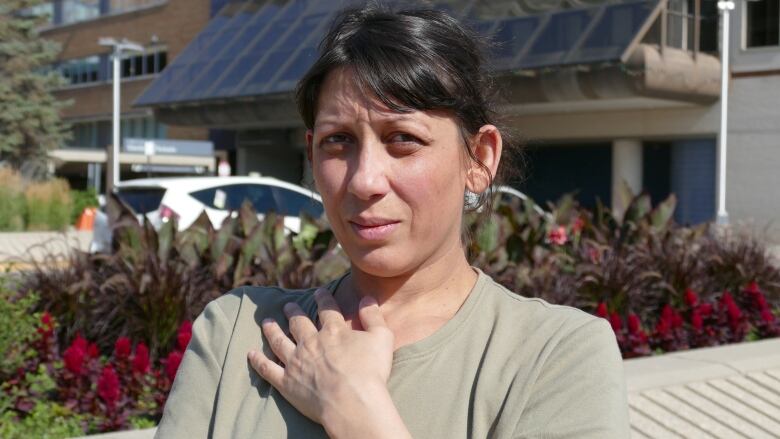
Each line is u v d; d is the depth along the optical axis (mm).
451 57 1478
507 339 1473
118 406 5176
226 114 30609
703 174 26906
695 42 25094
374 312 1530
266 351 1582
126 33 44031
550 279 7441
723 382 5562
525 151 1903
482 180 1602
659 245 8703
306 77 1523
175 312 6168
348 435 1383
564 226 9000
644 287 8047
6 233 25312
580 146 30344
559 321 1481
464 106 1484
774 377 5762
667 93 24141
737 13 26422
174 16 41438
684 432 4840
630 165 27562
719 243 9422
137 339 6195
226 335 1634
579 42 23672
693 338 7695
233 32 32625
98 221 12289
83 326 6348
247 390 1556
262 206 13117
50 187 28406
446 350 1476
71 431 5004
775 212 25828
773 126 25922
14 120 34375
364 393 1404
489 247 7445
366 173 1451
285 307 1645
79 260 6801
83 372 5375
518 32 24891
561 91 23875
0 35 34750
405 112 1445
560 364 1414
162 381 5406
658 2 23484
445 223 1511
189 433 1567
